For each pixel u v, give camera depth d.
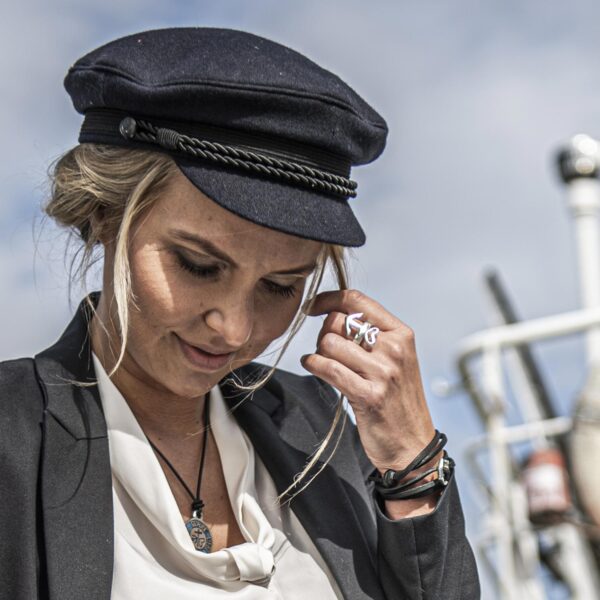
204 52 2.47
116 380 2.64
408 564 2.75
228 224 2.39
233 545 2.69
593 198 7.07
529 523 5.82
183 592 2.48
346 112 2.51
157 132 2.43
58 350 2.64
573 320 5.98
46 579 2.37
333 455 2.97
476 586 2.85
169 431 2.71
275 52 2.54
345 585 2.73
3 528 2.37
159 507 2.52
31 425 2.49
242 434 2.83
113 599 2.44
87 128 2.55
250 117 2.42
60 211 2.61
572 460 5.85
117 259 2.42
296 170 2.45
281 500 2.81
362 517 2.91
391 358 2.73
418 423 2.77
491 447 5.91
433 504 2.80
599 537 5.80
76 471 2.48
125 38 2.58
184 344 2.49
